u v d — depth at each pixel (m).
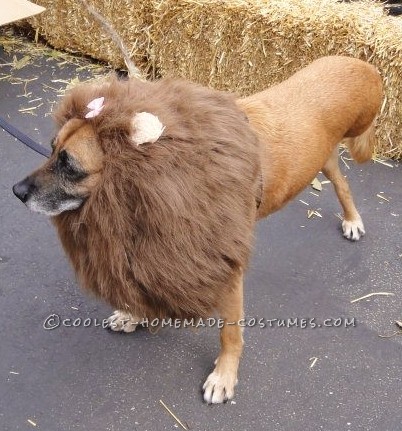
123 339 3.06
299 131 2.80
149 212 1.93
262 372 2.92
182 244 1.99
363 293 3.37
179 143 1.94
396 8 5.19
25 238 3.66
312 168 2.91
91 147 1.97
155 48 5.18
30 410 2.72
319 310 3.26
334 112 2.97
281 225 3.83
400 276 3.49
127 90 2.05
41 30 5.86
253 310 3.24
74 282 3.37
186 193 1.94
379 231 3.82
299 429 2.67
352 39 4.23
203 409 2.75
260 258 3.57
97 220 2.00
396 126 4.38
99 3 5.27
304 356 3.00
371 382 2.88
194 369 2.93
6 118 4.82
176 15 4.85
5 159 4.34
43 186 2.09
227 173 2.02
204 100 2.09
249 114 2.70
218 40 4.71
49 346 3.02
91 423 2.68
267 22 4.43
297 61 4.50
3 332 3.07
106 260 2.08
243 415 2.72
